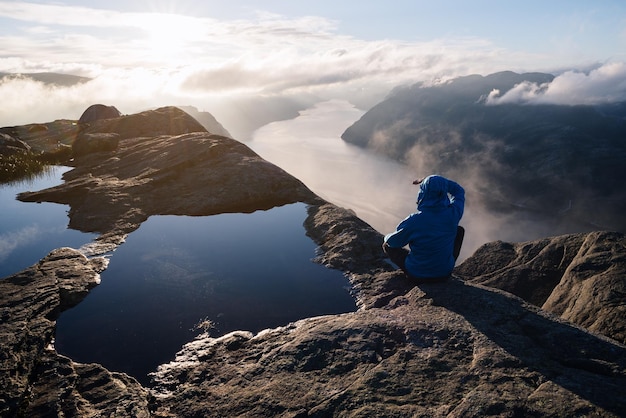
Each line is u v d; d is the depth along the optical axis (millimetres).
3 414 3270
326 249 7035
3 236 7449
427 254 5129
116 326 4898
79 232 7664
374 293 5590
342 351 4062
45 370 3926
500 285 7508
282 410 3393
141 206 8742
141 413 3459
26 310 4750
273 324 5000
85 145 13523
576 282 6262
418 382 3486
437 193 5047
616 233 7105
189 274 6180
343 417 3197
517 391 3248
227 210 8867
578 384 3283
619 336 4801
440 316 4434
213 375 4066
